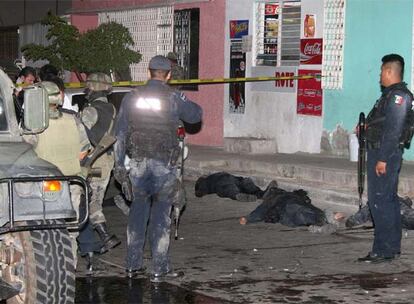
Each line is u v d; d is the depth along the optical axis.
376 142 11.99
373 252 12.40
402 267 12.07
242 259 12.67
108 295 10.79
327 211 15.14
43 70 12.04
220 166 20.58
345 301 10.37
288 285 11.16
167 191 11.27
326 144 20.89
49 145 10.55
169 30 26.05
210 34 24.33
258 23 22.77
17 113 10.22
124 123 11.15
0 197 8.59
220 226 15.18
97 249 12.01
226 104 23.81
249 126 23.09
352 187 17.41
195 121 11.43
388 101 11.84
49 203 8.65
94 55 26.56
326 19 20.70
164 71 11.18
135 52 26.83
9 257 9.01
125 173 11.30
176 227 14.03
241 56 23.27
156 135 11.08
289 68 21.81
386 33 19.44
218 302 10.40
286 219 15.06
